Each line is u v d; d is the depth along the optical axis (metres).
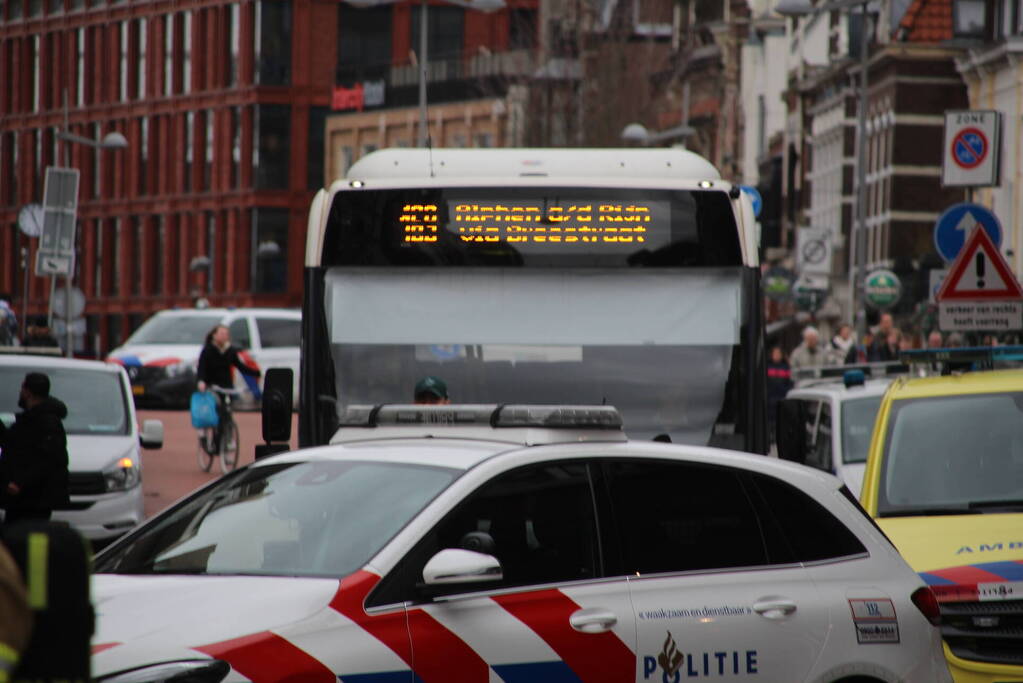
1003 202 185.50
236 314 144.25
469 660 24.16
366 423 29.05
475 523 25.16
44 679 15.43
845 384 62.00
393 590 24.00
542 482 26.06
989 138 69.19
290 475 27.06
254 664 22.52
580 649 25.14
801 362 114.62
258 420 132.88
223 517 26.56
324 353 41.44
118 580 25.20
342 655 23.12
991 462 40.53
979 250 61.94
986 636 35.62
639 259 41.81
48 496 52.50
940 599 35.81
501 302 41.62
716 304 41.53
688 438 41.06
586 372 41.34
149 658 22.12
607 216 41.88
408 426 28.61
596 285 41.72
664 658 25.84
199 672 22.09
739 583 27.00
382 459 26.67
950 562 36.69
